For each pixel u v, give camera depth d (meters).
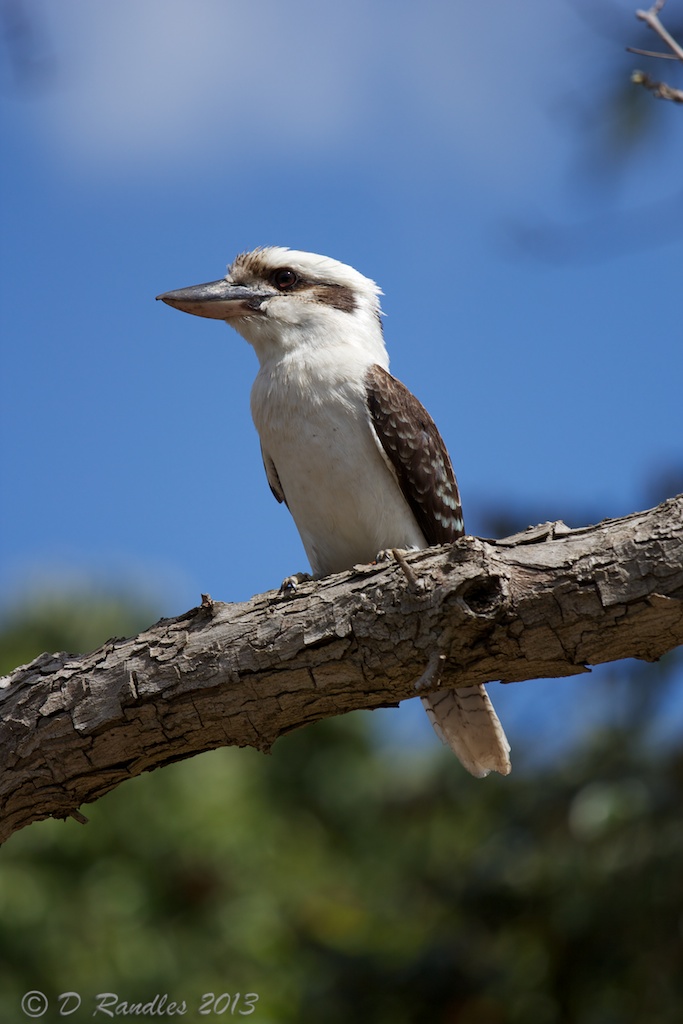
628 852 10.51
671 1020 10.01
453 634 6.68
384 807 12.20
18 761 7.43
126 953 15.07
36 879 15.49
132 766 7.45
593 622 6.54
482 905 11.04
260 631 7.10
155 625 7.50
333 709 7.21
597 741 11.21
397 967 11.25
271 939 15.59
